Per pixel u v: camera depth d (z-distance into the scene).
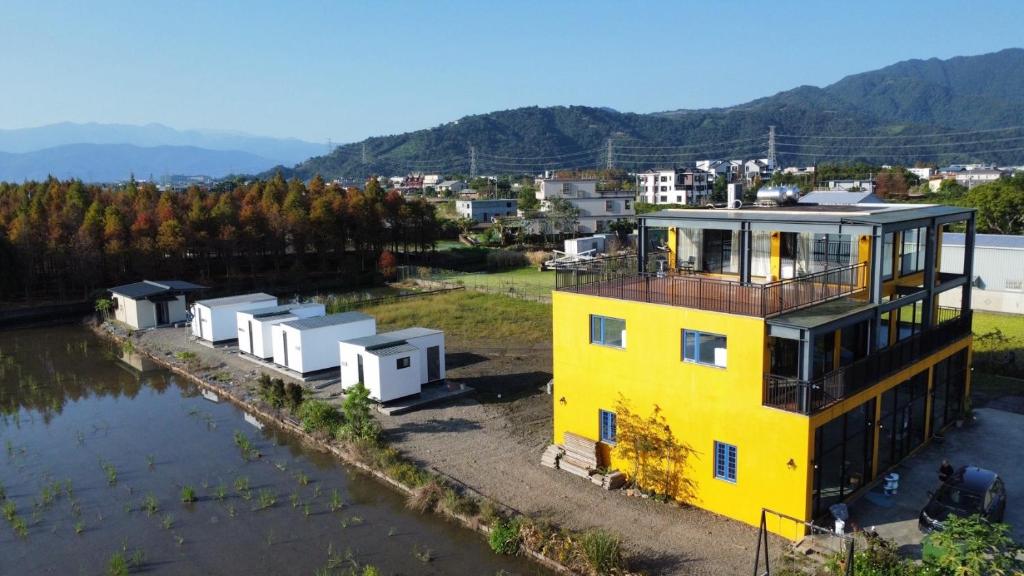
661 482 20.75
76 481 24.66
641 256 24.25
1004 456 22.53
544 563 18.02
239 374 37.12
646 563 17.20
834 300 20.38
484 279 67.50
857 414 19.62
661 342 20.23
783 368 19.50
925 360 22.34
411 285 66.38
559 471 22.95
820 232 20.42
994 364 31.70
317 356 35.78
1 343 47.94
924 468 21.69
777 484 18.00
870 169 126.56
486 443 25.81
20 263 57.62
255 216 68.12
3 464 26.39
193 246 64.19
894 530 17.92
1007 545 13.73
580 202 96.81
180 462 26.16
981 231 65.06
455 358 38.81
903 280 23.42
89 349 46.06
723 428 19.03
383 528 20.53
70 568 18.94
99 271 59.66
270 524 21.00
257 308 44.22
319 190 83.19
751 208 25.83
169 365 40.72
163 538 20.38
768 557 17.02
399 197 80.69
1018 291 42.25
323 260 71.94
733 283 20.16
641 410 21.02
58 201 70.62
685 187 132.38
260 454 26.67
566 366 23.27
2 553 19.78
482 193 145.38
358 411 26.72
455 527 20.44
